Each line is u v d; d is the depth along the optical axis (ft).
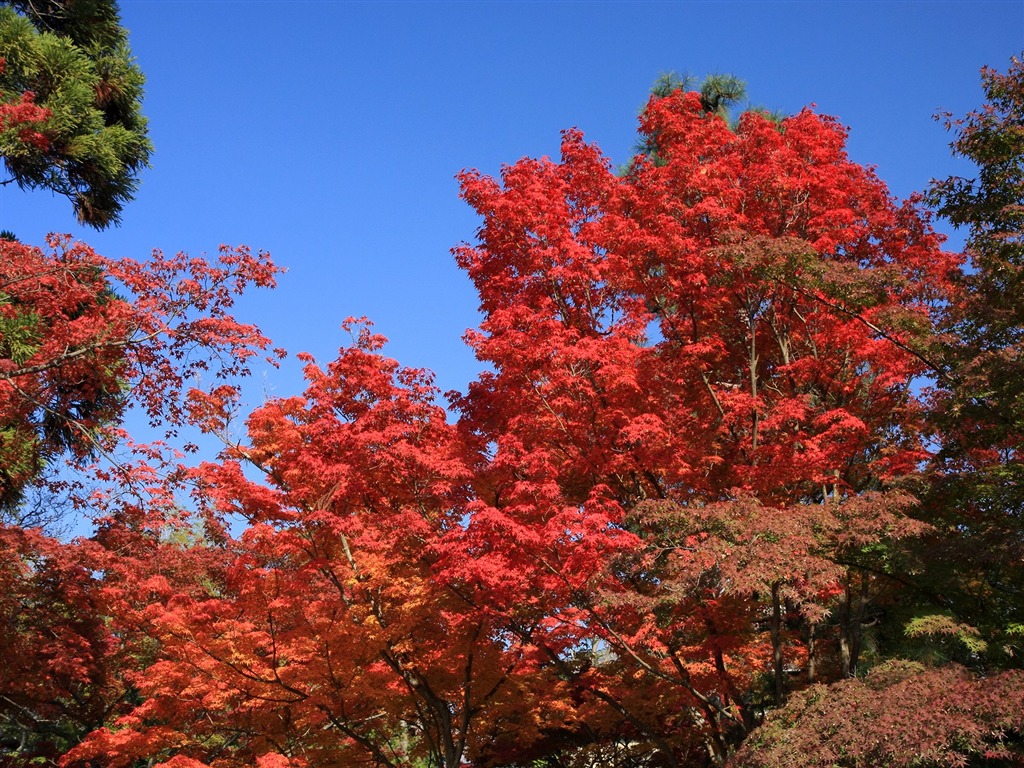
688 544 43.83
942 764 34.45
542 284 57.26
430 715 57.72
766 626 63.16
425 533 50.44
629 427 48.55
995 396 46.75
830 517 42.93
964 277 51.57
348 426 50.85
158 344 50.42
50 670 57.41
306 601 50.42
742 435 56.39
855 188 64.85
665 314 59.16
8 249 49.52
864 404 60.39
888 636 59.41
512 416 53.88
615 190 59.77
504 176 59.11
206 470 47.80
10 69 66.74
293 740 55.26
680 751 66.49
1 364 48.85
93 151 69.72
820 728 37.27
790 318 61.77
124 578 56.85
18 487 61.77
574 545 45.65
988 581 49.21
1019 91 50.06
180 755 47.21
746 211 60.90
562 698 58.75
